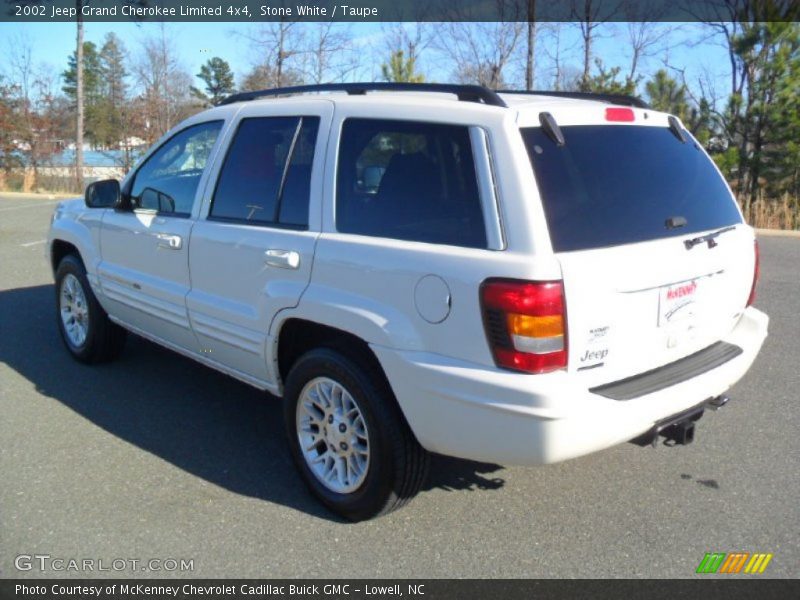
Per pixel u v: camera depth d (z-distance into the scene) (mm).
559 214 2982
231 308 4066
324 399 3646
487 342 2930
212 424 4680
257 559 3266
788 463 4172
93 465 4105
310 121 3814
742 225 3855
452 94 3520
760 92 15344
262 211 3951
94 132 34906
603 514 3645
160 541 3387
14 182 24406
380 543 3395
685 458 4234
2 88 25891
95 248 5297
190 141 4621
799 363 5859
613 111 3424
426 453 3402
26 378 5414
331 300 3438
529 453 2918
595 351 2982
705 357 3508
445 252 3070
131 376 5484
